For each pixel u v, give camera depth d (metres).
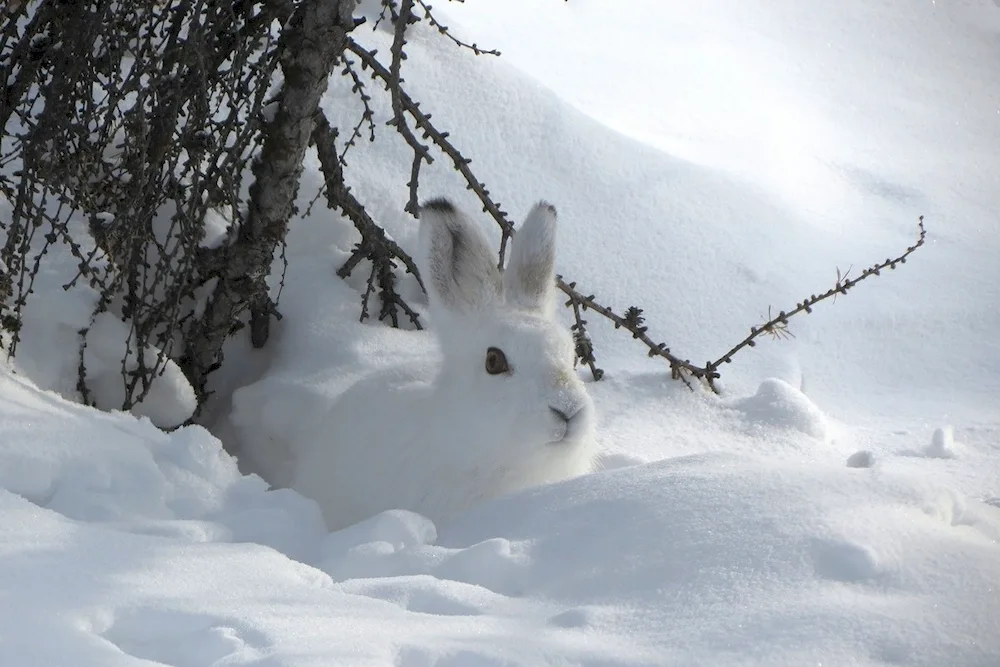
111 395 8.81
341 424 9.00
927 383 11.48
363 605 4.74
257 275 9.42
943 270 13.32
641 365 11.40
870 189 15.50
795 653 4.05
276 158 8.90
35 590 4.44
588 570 5.09
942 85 19.59
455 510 8.05
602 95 16.17
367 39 12.91
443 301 8.52
